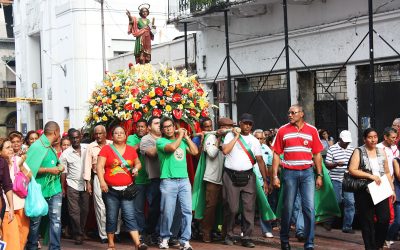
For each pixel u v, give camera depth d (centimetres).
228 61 2080
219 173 1111
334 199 1151
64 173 1176
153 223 1116
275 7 2002
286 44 1803
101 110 1230
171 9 2344
